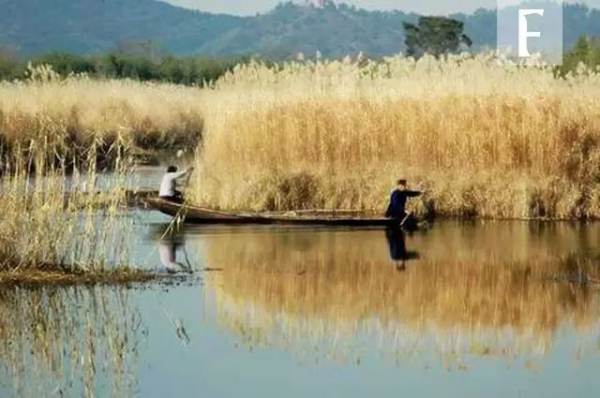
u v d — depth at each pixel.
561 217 49.69
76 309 30.66
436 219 49.56
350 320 29.98
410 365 25.97
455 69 54.59
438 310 31.27
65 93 80.44
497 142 51.22
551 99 51.72
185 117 86.62
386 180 50.34
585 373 25.38
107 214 37.09
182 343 27.61
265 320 29.84
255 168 51.62
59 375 25.02
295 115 52.31
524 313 30.91
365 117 52.16
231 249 40.38
